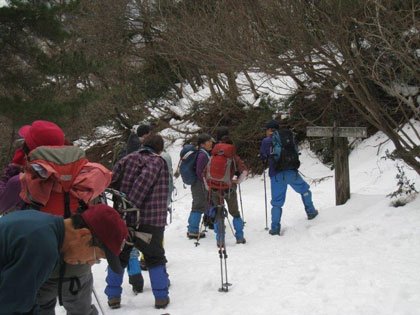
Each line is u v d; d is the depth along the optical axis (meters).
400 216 6.71
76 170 3.28
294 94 13.23
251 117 14.09
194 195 7.82
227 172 6.84
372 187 9.57
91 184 3.24
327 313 4.05
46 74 9.12
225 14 9.10
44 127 3.52
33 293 2.42
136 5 16.84
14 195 3.29
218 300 4.73
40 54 9.02
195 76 17.92
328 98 12.74
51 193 3.24
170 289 5.22
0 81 9.01
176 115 17.22
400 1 7.09
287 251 6.38
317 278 4.96
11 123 9.46
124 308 4.66
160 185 4.54
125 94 15.98
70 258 2.79
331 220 7.56
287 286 4.91
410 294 4.24
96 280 5.64
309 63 7.68
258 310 4.32
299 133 14.16
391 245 5.86
